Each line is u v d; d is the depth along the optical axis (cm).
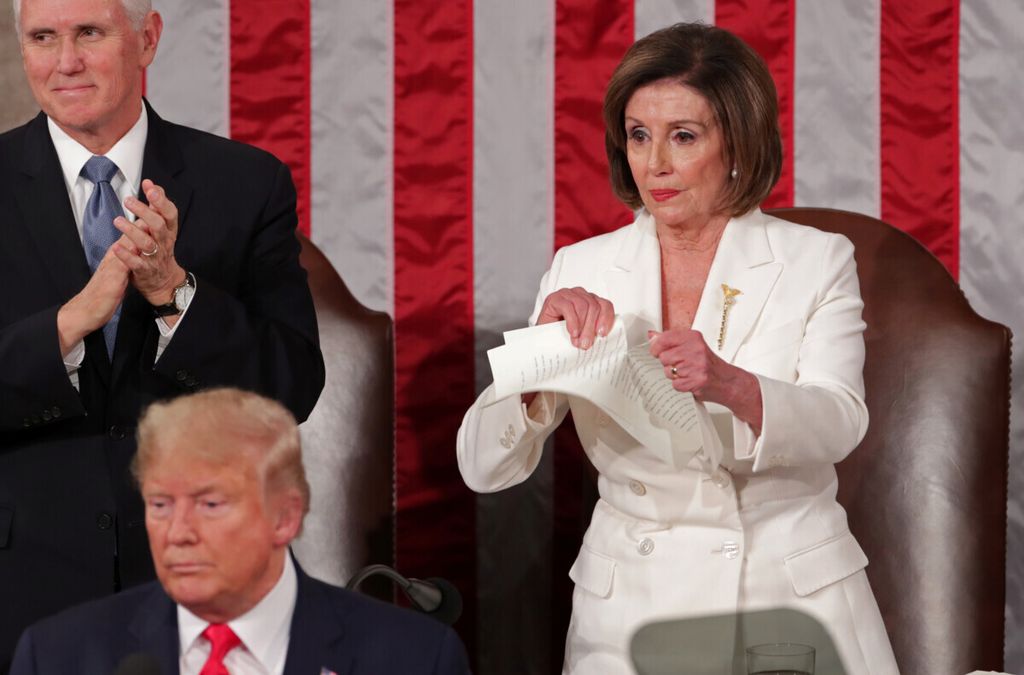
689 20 1366
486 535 1393
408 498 1388
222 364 880
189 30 1375
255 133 1379
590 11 1370
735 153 941
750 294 952
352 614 657
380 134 1378
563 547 1387
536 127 1377
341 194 1382
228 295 892
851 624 920
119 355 888
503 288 1383
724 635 907
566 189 1377
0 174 918
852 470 1236
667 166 936
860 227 1259
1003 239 1364
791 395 885
